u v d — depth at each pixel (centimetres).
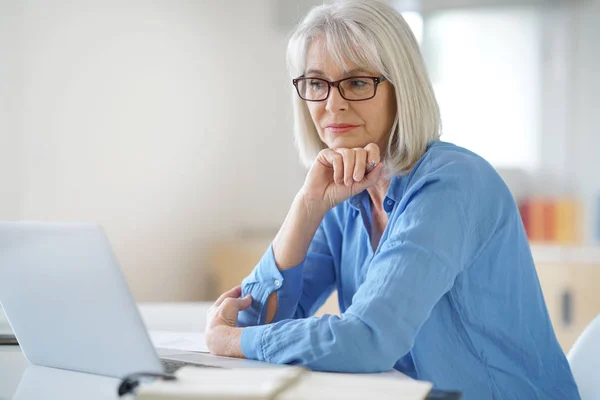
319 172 154
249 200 443
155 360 109
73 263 111
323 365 117
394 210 148
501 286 143
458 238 129
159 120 375
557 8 429
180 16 389
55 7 309
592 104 424
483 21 439
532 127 435
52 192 310
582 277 346
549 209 397
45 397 105
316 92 156
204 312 190
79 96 324
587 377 150
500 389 143
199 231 407
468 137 443
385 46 147
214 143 416
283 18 444
